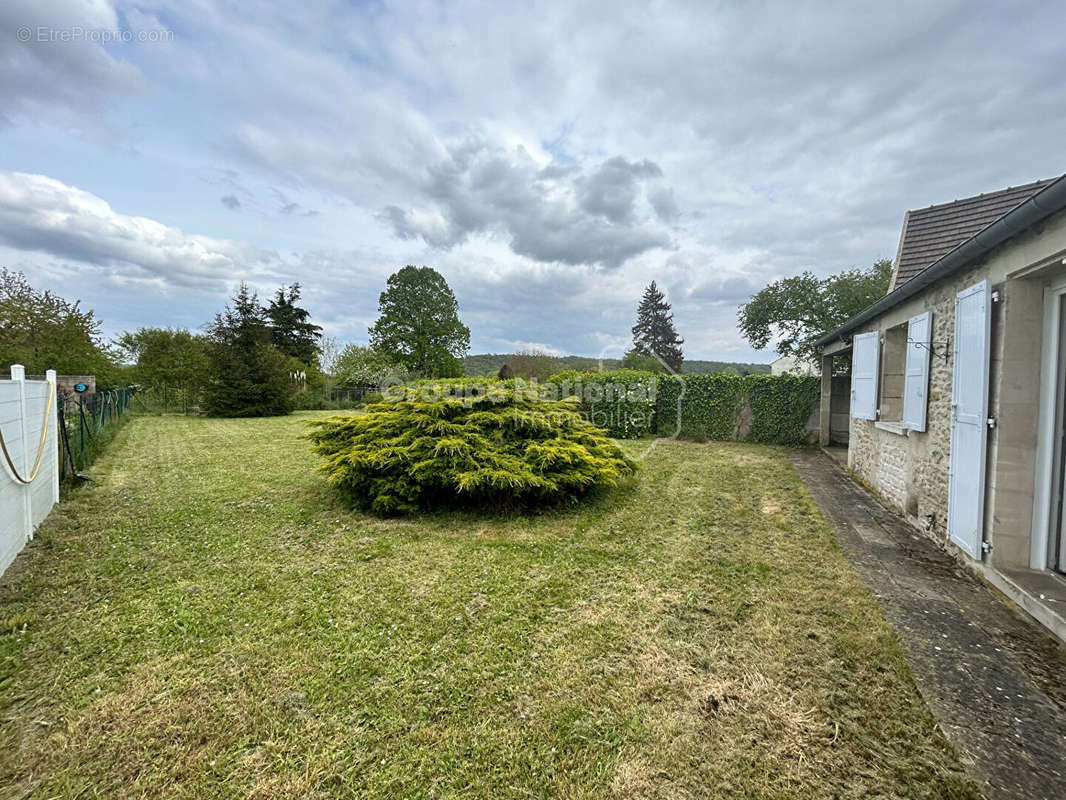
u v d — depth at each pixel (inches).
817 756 70.0
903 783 65.1
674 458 350.3
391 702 82.2
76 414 340.2
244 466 300.8
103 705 81.0
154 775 66.9
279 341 1203.9
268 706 81.0
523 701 82.6
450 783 65.8
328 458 214.7
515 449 210.4
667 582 132.3
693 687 85.9
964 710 79.7
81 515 193.0
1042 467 125.6
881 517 199.8
